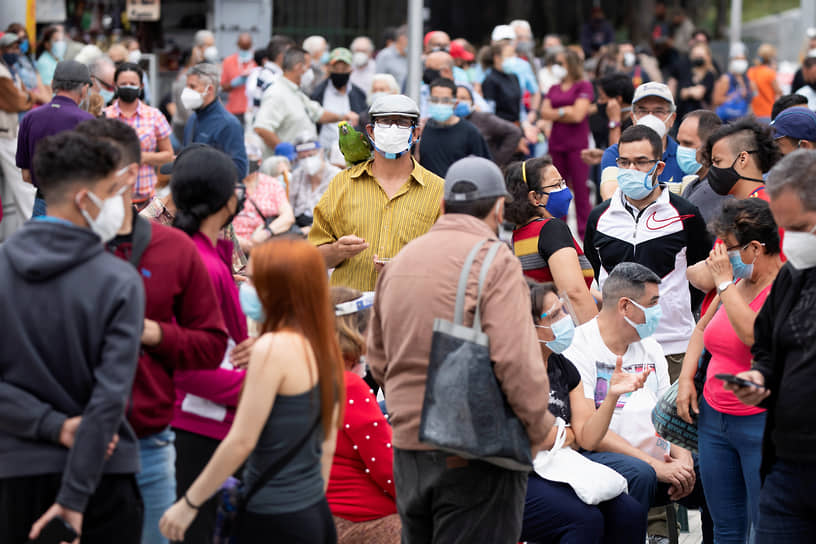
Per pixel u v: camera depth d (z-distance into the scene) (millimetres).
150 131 17312
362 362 9297
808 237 7070
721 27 47719
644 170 11203
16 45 20531
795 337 7234
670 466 9852
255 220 17016
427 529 7652
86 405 6301
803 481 7258
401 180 11297
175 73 31125
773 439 7461
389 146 10906
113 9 30531
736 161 11078
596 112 25016
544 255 11391
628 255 11500
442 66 22297
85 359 6273
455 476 7172
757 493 8664
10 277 6246
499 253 7168
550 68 31094
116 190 6488
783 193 7098
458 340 6953
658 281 9844
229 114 17266
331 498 8711
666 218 11414
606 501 9172
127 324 6250
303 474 6832
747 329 8336
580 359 9844
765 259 8648
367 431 8492
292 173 19609
